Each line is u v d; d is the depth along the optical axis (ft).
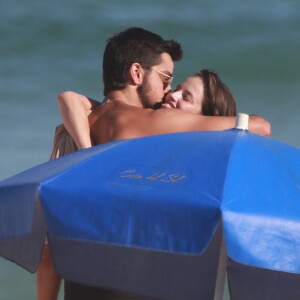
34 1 257.55
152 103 43.98
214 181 30.04
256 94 197.26
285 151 34.58
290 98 194.08
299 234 28.53
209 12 261.24
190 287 36.88
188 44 235.20
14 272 93.50
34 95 189.26
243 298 35.19
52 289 43.14
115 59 43.50
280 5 268.00
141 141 34.17
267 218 28.48
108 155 32.89
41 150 146.72
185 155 32.24
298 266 28.30
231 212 28.14
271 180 31.09
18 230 31.19
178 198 28.76
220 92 43.93
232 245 27.89
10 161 140.56
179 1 272.51
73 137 42.04
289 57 223.10
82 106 43.19
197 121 40.83
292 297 35.45
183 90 43.96
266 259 28.12
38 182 31.07
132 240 28.94
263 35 239.91
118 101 42.91
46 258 42.83
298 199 30.30
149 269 37.17
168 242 28.43
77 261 37.14
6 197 31.81
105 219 29.48
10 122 166.61
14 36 234.58
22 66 211.41
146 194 29.32
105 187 30.25
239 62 220.64
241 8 265.75
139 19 257.55
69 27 243.60
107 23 250.98
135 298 37.88
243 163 31.68
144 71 43.55
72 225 29.89
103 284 37.24
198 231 28.09
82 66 213.05
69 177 31.30
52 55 223.30
